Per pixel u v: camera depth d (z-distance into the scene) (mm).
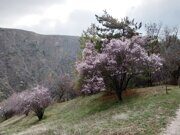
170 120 22953
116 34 49250
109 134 20797
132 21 49781
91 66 37062
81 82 47906
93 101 43031
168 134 19203
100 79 37344
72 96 71688
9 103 79750
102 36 49156
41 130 30234
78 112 40125
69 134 24156
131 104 33219
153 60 38688
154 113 25953
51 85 74250
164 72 44094
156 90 38719
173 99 31688
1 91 190750
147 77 46312
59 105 55031
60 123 36125
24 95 52156
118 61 36812
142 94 37688
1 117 80500
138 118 24797
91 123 27375
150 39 50625
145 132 20031
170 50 47625
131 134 19875
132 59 36875
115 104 36219
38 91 48656
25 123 49875
